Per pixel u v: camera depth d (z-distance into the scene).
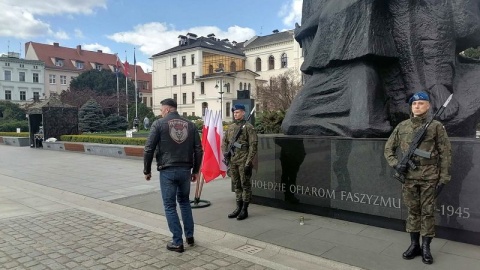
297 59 48.84
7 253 4.18
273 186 5.76
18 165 12.27
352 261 3.71
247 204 5.27
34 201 6.88
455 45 5.27
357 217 4.91
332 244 4.18
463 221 4.07
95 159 13.68
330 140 5.06
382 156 4.59
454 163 4.09
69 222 5.42
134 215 5.92
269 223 5.04
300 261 3.86
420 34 5.28
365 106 5.04
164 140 4.24
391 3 5.41
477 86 5.16
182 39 55.75
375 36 5.17
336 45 5.50
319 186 5.21
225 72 48.78
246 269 3.66
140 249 4.26
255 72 53.41
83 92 44.59
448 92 5.05
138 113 36.72
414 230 3.69
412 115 3.74
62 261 3.93
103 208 6.45
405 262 3.65
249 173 5.25
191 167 4.41
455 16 5.19
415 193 3.64
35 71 60.34
